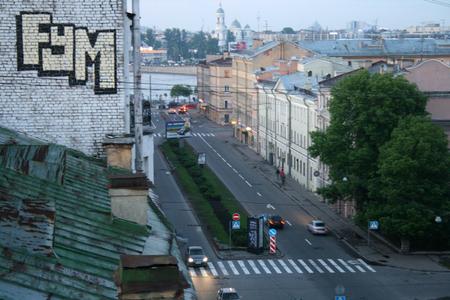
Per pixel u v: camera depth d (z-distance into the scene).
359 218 91.25
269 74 168.38
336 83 108.44
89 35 31.81
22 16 31.39
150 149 54.88
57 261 17.23
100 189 25.12
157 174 136.12
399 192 85.62
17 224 18.45
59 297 15.41
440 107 102.75
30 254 16.98
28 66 31.62
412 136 86.56
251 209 112.06
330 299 72.31
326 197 96.06
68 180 24.70
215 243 91.06
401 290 75.56
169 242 23.11
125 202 22.94
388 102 91.38
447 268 83.31
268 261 86.38
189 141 186.12
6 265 16.09
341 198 95.38
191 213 106.44
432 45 197.12
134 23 36.09
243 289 75.56
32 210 19.50
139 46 36.50
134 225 22.80
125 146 30.11
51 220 19.42
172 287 14.76
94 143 32.25
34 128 31.94
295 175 136.50
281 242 94.88
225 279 79.12
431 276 80.69
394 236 92.81
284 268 83.62
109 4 31.77
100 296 15.98
